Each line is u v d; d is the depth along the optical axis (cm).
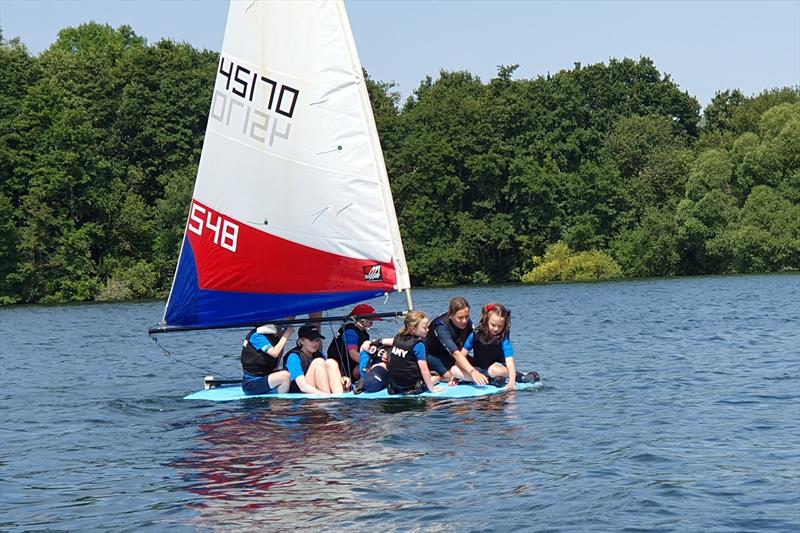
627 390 1430
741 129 9181
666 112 9394
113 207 6731
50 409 1398
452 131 7781
